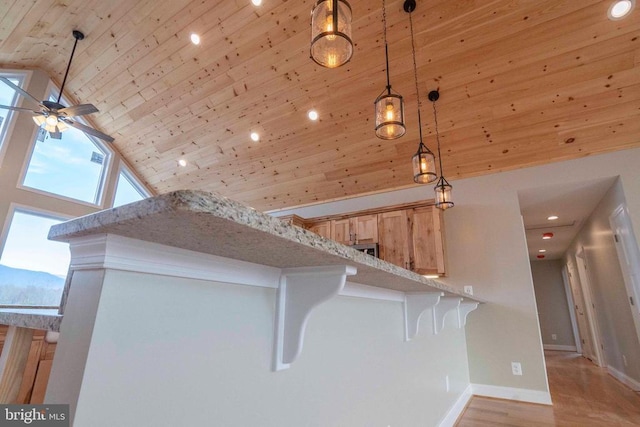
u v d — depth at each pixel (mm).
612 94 2820
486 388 3357
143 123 4863
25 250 4633
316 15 1517
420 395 1998
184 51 3656
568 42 2643
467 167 3736
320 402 1088
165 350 623
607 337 4680
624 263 3426
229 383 754
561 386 3910
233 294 793
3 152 4539
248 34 3266
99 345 519
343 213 4293
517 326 3338
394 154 3875
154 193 6004
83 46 4090
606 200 3656
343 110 3629
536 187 3475
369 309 1500
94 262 550
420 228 3730
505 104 3129
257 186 5047
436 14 2717
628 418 2725
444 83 3127
